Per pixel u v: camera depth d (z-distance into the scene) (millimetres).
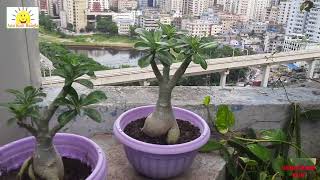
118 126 1114
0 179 879
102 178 819
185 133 1165
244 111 1456
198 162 1287
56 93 1347
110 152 1303
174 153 1014
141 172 1143
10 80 1110
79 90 1445
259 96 1536
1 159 895
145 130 1123
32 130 788
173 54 1016
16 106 741
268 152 1325
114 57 1163
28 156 945
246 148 1352
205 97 1414
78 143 972
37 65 1344
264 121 1496
